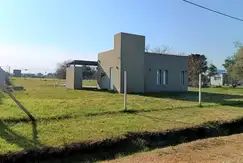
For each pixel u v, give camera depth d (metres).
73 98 14.34
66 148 5.73
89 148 6.04
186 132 7.93
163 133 7.40
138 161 5.21
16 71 50.34
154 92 21.28
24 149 5.40
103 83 23.50
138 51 20.91
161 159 5.32
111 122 8.13
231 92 24.23
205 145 6.50
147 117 9.20
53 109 9.59
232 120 9.41
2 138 6.05
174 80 24.00
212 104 13.18
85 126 7.50
